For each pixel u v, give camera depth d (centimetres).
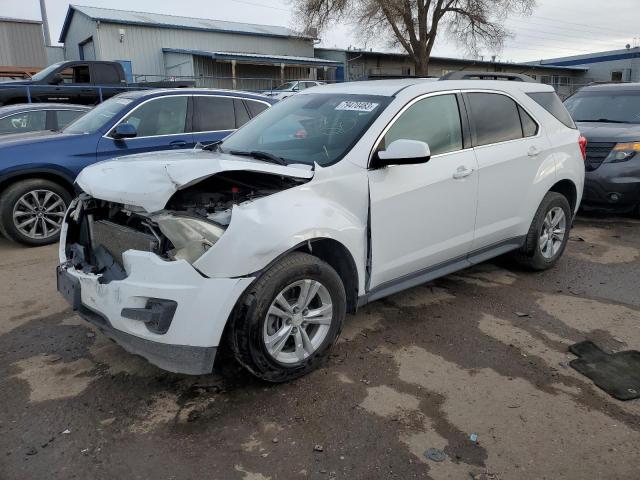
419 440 276
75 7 2870
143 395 315
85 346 376
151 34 2816
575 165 523
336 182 336
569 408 304
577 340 387
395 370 343
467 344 379
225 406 304
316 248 336
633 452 267
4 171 585
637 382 331
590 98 877
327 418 293
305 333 322
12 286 491
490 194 438
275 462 260
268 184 334
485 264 554
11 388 323
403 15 2916
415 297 463
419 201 380
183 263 278
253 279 291
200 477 251
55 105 929
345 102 402
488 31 3153
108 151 645
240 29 3225
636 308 445
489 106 450
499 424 289
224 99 739
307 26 3112
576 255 590
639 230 701
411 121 386
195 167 295
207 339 283
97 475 252
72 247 365
